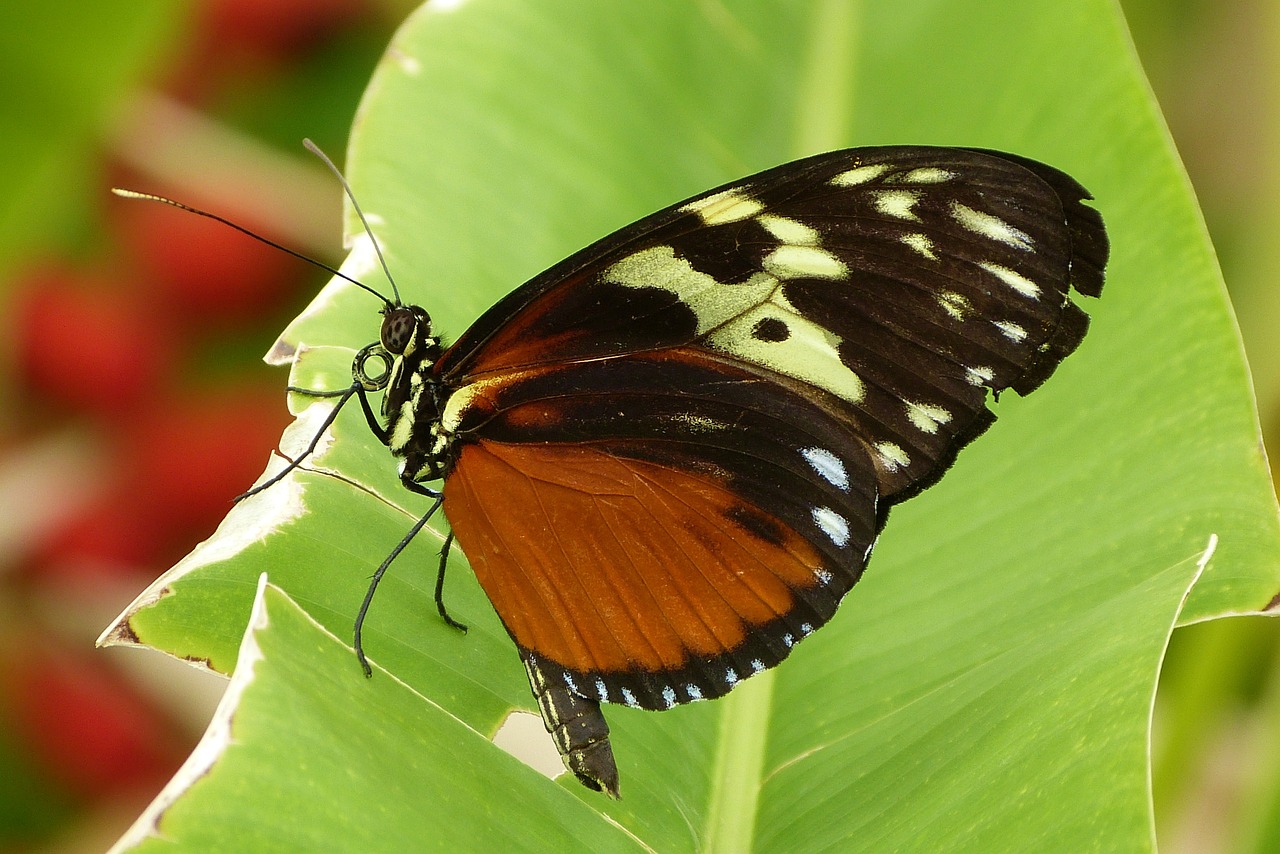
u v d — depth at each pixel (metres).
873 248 0.55
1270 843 0.57
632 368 0.55
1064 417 0.56
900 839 0.54
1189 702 0.57
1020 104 0.58
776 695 0.55
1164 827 0.57
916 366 0.55
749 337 0.55
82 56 0.57
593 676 0.55
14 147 0.58
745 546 0.55
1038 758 0.53
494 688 0.55
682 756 0.55
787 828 0.54
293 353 0.56
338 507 0.55
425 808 0.53
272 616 0.53
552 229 0.57
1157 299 0.56
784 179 0.55
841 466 0.55
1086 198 0.54
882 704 0.55
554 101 0.58
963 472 0.56
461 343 0.55
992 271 0.55
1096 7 0.58
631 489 0.55
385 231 0.57
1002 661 0.55
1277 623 0.57
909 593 0.56
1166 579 0.54
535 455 0.55
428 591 0.55
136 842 0.52
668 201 0.58
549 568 0.55
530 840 0.53
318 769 0.52
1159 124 0.57
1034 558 0.56
